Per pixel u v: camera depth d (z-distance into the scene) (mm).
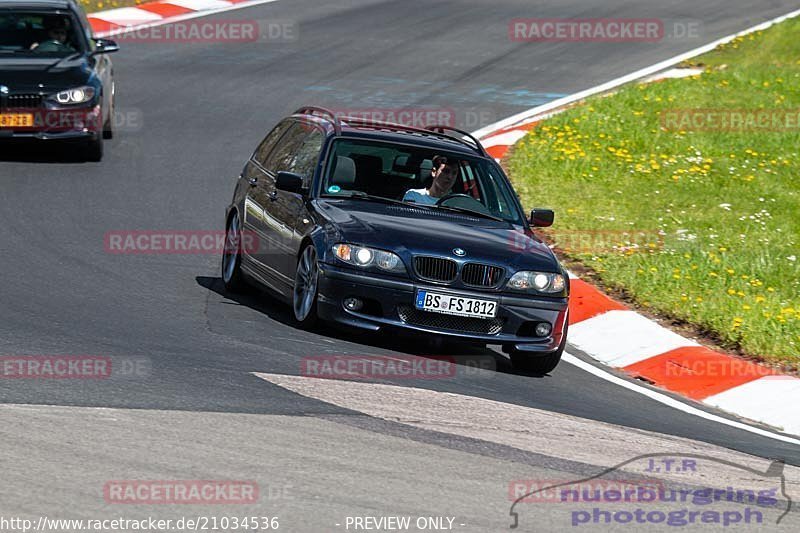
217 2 96125
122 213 48844
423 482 23125
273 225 37219
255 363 30500
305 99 72188
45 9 60219
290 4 97938
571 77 81875
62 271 39344
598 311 41594
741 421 32781
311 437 25016
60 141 55812
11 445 22812
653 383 35906
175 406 26172
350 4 99500
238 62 79750
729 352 38438
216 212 50750
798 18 98188
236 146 62125
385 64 81938
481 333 33500
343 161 36906
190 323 34312
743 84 79250
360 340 34500
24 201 48781
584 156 63125
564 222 52375
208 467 22703
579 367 36281
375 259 33031
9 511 19906
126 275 39844
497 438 26547
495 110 72812
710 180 61469
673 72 83812
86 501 20625
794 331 39750
